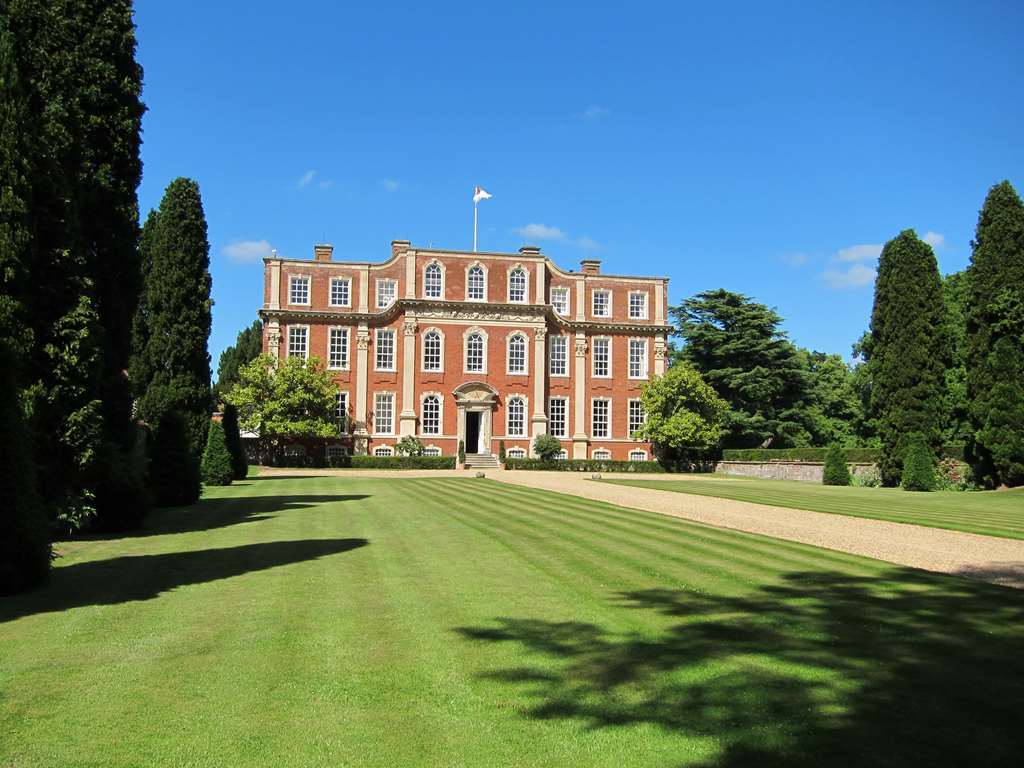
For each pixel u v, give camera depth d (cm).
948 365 4369
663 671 735
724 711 639
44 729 600
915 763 546
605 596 1045
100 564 1292
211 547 1483
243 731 598
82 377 1612
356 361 5591
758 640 837
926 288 3869
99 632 862
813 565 1293
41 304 1588
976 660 767
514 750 569
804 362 6944
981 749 568
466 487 3191
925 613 959
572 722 618
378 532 1692
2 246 1445
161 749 568
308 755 559
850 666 749
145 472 2033
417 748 572
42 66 1772
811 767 541
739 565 1286
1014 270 3497
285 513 2122
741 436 6191
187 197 3162
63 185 1588
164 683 700
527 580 1149
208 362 3241
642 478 4541
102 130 1922
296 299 5578
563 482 3700
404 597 1034
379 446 5588
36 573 1095
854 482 4138
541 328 5762
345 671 734
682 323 6462
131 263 1983
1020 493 3134
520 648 806
